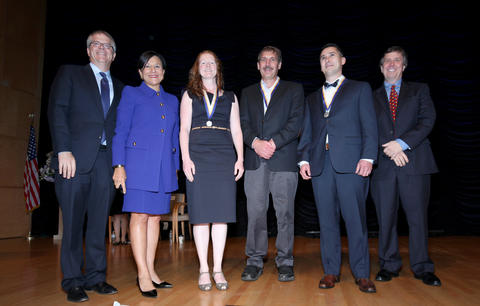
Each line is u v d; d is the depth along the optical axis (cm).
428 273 288
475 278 309
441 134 697
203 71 285
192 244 590
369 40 734
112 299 243
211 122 281
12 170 704
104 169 264
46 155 710
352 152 272
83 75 268
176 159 289
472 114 693
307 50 754
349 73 735
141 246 259
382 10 733
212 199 272
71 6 798
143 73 278
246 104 325
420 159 298
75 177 253
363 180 274
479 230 676
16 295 256
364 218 274
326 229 284
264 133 309
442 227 684
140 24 798
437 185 691
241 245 572
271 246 559
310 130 304
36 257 439
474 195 682
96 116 262
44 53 789
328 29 750
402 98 311
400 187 300
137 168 259
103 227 265
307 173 298
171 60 789
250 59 768
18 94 719
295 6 764
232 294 255
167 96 286
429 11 717
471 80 698
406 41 721
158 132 268
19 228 714
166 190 268
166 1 798
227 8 785
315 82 746
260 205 307
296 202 719
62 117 255
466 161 688
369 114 273
